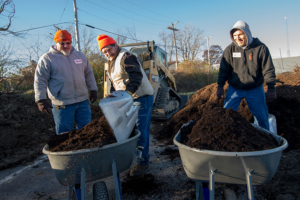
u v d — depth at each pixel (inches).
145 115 111.0
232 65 118.8
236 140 62.8
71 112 116.1
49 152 65.9
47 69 107.0
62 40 106.9
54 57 109.1
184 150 64.1
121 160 72.9
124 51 102.2
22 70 314.3
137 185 105.5
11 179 120.8
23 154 152.3
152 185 104.6
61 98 111.9
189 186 101.7
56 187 109.9
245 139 63.7
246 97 117.9
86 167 67.9
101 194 68.0
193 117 186.2
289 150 129.4
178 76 743.1
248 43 109.0
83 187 65.6
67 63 112.0
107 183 110.1
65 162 66.2
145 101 111.0
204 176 64.0
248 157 56.4
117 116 71.4
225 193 69.7
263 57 109.0
